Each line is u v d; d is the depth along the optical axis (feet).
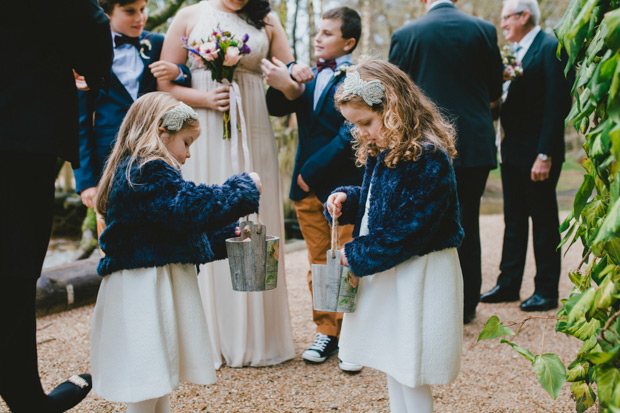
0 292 5.23
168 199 5.37
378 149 6.08
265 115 9.21
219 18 8.77
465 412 7.28
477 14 44.75
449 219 5.79
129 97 8.52
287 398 7.70
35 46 5.20
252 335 8.94
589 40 4.48
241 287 5.95
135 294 5.51
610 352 3.78
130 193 5.47
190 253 5.75
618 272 4.16
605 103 4.14
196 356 5.73
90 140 8.32
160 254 5.55
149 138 5.67
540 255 11.98
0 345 5.37
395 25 47.14
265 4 8.97
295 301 12.89
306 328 10.96
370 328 5.87
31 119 5.07
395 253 5.40
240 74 8.91
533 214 12.02
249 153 8.91
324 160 8.84
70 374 8.59
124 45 8.71
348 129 8.70
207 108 8.77
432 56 10.21
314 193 9.24
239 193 5.42
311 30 28.17
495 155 10.66
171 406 7.41
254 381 8.30
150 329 5.43
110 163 5.85
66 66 5.57
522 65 11.96
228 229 6.43
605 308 4.15
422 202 5.43
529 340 10.18
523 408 7.41
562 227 5.28
